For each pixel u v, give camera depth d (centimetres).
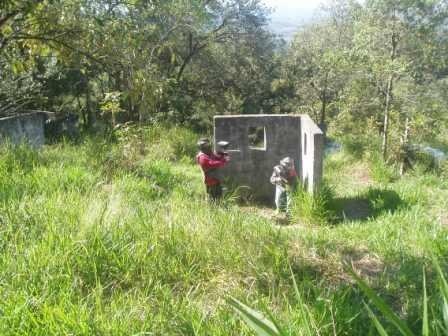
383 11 1123
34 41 728
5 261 341
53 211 450
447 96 1204
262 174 1006
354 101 1469
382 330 178
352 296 374
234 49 2214
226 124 982
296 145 1000
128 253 380
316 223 751
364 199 895
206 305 335
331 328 293
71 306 292
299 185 840
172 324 293
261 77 2389
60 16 679
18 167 645
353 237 597
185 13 1630
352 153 1275
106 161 827
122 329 277
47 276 329
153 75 743
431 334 279
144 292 338
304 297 352
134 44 729
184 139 1341
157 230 431
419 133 1181
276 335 193
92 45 709
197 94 2250
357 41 1167
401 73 1112
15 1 628
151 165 921
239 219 520
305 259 434
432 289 393
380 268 457
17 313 277
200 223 466
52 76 1587
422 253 514
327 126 2036
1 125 911
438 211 761
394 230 625
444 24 1110
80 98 2002
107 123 1570
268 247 422
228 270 387
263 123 989
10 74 1242
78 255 361
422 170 1124
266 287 369
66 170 668
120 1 717
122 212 475
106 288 345
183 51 2042
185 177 966
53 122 1670
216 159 859
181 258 393
